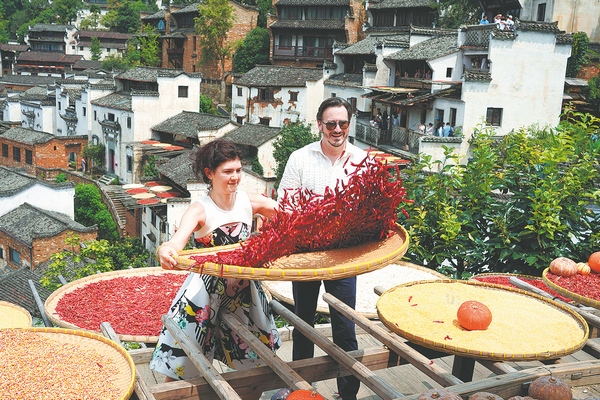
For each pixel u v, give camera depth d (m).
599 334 3.44
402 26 37.59
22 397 2.16
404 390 3.47
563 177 6.11
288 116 34.03
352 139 29.91
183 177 25.20
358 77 31.66
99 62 70.88
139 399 2.29
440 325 2.59
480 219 6.74
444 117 22.42
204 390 2.52
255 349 2.60
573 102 23.31
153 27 54.66
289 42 43.88
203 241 2.81
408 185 6.75
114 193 27.73
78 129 41.16
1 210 24.78
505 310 2.83
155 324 4.20
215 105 45.50
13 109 52.81
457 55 23.64
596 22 26.66
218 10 45.12
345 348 3.20
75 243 14.76
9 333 2.75
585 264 3.74
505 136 18.66
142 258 20.39
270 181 25.86
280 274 2.26
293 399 2.18
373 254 2.67
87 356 2.56
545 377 2.19
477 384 2.28
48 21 92.38
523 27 20.69
